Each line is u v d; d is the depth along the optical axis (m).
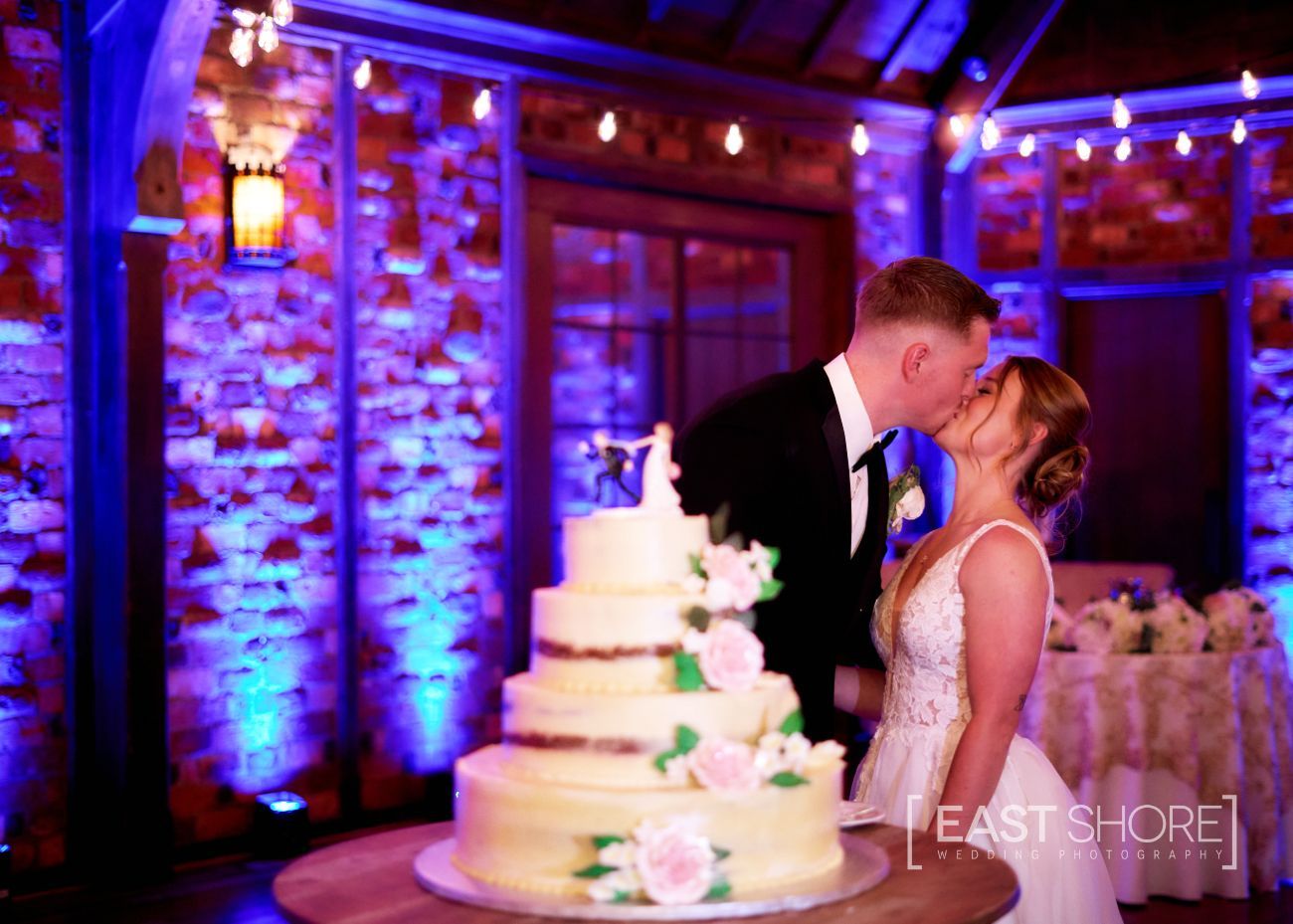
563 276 5.55
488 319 5.34
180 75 4.12
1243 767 4.46
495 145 5.33
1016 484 2.70
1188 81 6.23
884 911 1.67
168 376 4.57
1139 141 6.45
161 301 4.44
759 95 6.00
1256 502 6.32
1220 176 6.34
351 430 4.97
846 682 2.88
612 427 5.73
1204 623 4.45
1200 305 6.52
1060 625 4.47
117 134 4.31
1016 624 2.35
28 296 4.36
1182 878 4.36
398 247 5.10
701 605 1.80
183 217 4.34
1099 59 6.38
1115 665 4.36
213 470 4.68
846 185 6.36
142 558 4.43
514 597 5.37
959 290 2.56
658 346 5.85
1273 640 4.75
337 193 4.92
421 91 5.14
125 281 4.36
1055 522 2.75
